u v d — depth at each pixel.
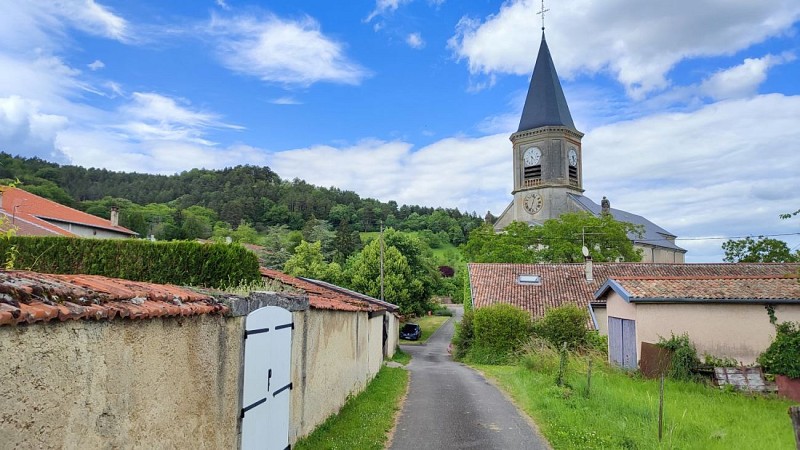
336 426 9.02
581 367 17.12
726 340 15.98
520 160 62.19
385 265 44.66
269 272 16.44
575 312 24.22
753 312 15.93
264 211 100.50
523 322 25.25
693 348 16.03
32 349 2.80
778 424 10.31
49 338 2.92
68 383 3.07
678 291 16.69
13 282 3.03
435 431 9.36
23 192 39.84
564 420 9.68
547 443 8.54
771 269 29.09
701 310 16.27
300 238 69.44
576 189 61.16
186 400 4.44
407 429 9.51
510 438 8.87
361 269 44.75
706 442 8.54
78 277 4.20
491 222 68.94
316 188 122.50
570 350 21.97
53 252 11.68
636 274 30.06
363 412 10.49
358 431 8.80
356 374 12.73
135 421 3.73
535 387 13.70
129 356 3.67
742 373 15.33
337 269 46.12
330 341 9.59
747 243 44.06
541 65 62.25
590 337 23.50
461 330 28.62
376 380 16.06
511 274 31.42
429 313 59.97
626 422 9.49
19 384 2.72
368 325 15.16
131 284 4.59
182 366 4.38
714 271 29.67
